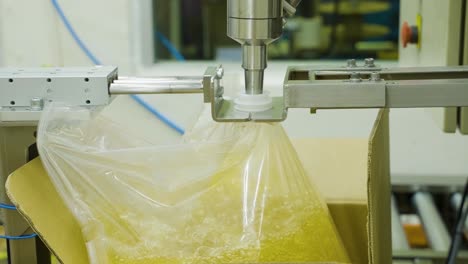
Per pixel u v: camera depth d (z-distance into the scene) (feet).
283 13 2.84
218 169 3.06
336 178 3.76
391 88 2.60
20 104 2.99
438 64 4.11
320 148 4.17
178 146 3.06
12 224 3.33
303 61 7.86
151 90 2.93
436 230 5.39
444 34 3.95
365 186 3.65
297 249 2.78
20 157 3.26
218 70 2.92
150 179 2.98
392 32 8.48
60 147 2.88
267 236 2.83
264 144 3.11
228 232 2.85
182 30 8.50
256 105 2.79
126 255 2.77
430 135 6.95
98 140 3.12
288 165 3.09
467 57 3.89
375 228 2.65
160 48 7.55
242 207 2.95
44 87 2.97
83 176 2.89
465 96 2.60
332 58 8.11
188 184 3.00
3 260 4.37
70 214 2.88
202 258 2.75
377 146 2.70
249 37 2.71
